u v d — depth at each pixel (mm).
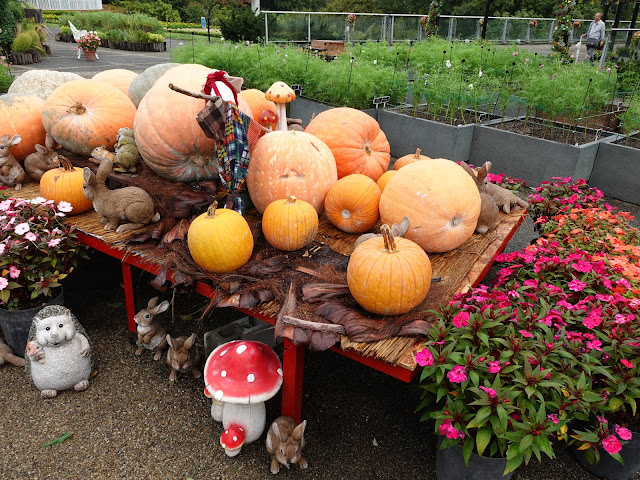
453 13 27281
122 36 22891
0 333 3746
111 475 2713
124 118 4438
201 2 42594
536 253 3627
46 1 37562
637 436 2604
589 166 6918
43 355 3137
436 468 2730
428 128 7945
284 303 2859
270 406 3221
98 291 4336
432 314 2834
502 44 15773
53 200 3836
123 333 3859
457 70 9742
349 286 2812
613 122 8039
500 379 2438
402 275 2650
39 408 3145
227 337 3490
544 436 2182
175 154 3693
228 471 2760
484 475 2510
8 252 3350
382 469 2812
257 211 4098
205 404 3229
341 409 3234
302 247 3473
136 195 3586
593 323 2564
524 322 2648
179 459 2824
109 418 3088
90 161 4457
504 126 8320
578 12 23234
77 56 19141
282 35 13773
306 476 2746
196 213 3691
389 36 15164
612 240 3508
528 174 7227
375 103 9156
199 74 3830
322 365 3650
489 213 3947
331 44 14094
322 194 3791
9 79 9727
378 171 4375
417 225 3459
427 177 3473
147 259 3326
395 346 2594
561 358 2555
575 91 7367
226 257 3027
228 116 3297
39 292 3398
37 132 4738
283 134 3762
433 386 2498
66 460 2791
